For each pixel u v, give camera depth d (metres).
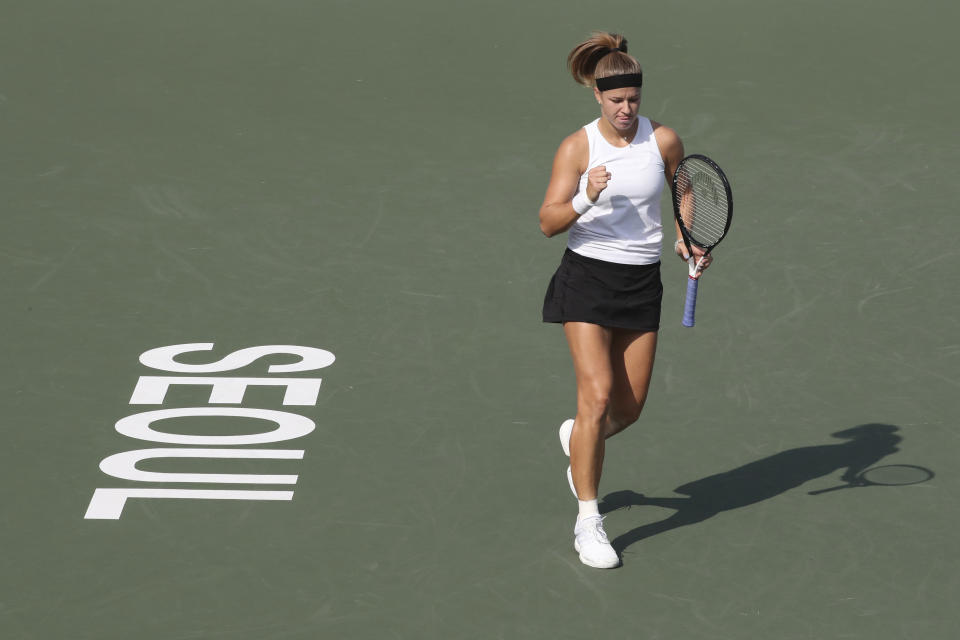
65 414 30.22
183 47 52.28
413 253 38.31
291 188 42.31
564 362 32.72
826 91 49.53
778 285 36.62
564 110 47.94
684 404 30.97
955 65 51.78
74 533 26.00
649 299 24.94
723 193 24.31
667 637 23.08
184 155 44.38
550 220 24.28
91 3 56.03
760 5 56.44
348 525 26.33
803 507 26.98
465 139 45.78
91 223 39.81
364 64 51.16
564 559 25.25
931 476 28.06
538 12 55.69
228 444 29.11
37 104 47.59
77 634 23.03
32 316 34.62
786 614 23.73
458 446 29.12
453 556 25.33
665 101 48.41
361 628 23.25
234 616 23.55
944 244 39.00
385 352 33.09
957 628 23.39
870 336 34.00
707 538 25.97
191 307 35.22
